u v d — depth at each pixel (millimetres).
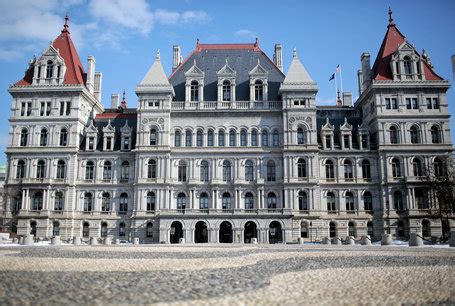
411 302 14383
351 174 90688
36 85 92188
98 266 25297
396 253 37906
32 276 19766
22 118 91312
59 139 90750
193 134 90250
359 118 98875
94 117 99375
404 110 90625
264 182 87375
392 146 89188
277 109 90188
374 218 88562
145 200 86500
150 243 77688
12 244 62219
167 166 87438
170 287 16906
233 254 37438
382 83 91062
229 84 92938
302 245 64312
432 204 86312
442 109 90188
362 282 18719
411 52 92938
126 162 91375
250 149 89125
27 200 88250
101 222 88875
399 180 88062
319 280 19234
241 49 100812
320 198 88750
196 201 87438
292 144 87812
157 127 89250
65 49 98812
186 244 69562
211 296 14961
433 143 89062
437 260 29578
